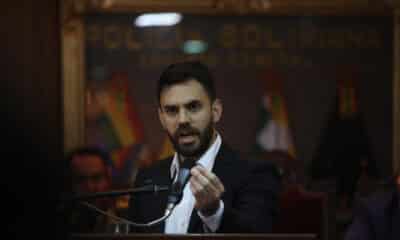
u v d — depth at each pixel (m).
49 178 2.05
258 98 14.38
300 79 14.45
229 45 14.30
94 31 14.04
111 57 14.12
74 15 13.91
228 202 6.02
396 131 14.46
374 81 14.57
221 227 5.45
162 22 14.19
